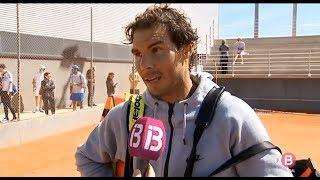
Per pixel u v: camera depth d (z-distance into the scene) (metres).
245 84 21.67
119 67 19.34
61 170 7.48
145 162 1.29
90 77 14.96
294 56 21.98
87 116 13.73
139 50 1.18
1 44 12.95
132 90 14.46
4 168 7.60
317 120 16.50
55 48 15.35
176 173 1.22
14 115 10.77
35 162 8.13
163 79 1.20
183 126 1.23
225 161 1.19
